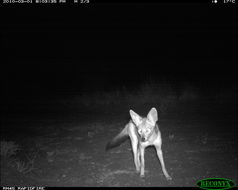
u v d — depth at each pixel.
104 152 8.80
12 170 7.13
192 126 11.56
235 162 7.40
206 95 19.34
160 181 6.40
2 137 10.92
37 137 10.88
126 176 6.79
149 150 8.80
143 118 6.19
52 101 21.47
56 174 7.09
